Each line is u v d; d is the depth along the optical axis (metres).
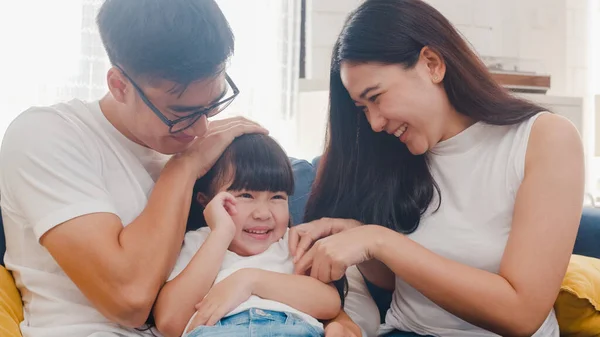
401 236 1.24
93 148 1.25
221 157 1.38
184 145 1.24
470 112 1.31
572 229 1.18
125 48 1.12
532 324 1.16
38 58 2.83
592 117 3.48
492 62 3.28
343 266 1.22
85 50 2.84
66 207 1.14
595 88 3.54
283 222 1.40
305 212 1.57
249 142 1.39
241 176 1.35
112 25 1.14
